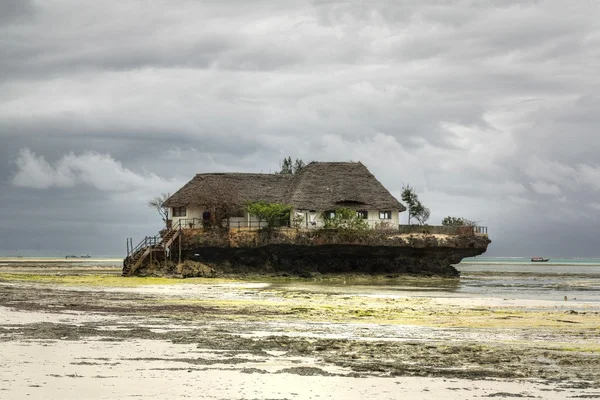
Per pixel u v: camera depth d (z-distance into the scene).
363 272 80.00
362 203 84.25
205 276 72.00
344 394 17.03
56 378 17.81
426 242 80.38
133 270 70.62
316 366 20.41
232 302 42.66
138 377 18.22
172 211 82.81
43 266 121.25
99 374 18.45
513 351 23.81
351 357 22.06
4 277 65.69
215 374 18.83
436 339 27.11
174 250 76.25
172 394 16.53
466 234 82.00
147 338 25.16
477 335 28.42
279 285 62.09
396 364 21.02
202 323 31.03
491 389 17.78
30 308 35.38
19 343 23.12
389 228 81.44
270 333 27.92
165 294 48.56
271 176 89.38
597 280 83.56
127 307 37.91
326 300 44.91
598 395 17.31
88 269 103.56
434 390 17.56
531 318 35.00
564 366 21.09
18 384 17.02
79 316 32.47
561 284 72.31
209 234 76.38
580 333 29.27
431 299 46.59
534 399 16.84
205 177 86.00
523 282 76.31
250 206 80.19
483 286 66.81
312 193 83.75
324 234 78.00
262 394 16.81
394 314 36.47
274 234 77.12
